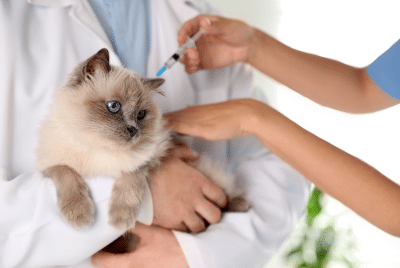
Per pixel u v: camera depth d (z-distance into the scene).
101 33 1.49
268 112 1.20
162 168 1.33
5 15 1.35
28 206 1.09
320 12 2.75
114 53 1.51
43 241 1.08
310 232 2.58
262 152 1.76
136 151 1.25
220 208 1.41
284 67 1.47
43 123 1.27
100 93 1.24
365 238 2.62
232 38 1.55
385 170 2.91
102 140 1.18
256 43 1.53
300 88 1.48
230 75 1.84
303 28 2.76
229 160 1.85
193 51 1.49
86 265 1.28
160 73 1.53
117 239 1.26
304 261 2.58
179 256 1.16
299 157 1.05
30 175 1.22
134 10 1.58
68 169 1.19
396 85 1.18
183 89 1.72
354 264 2.59
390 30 2.79
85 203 1.12
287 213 1.45
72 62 1.49
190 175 1.32
